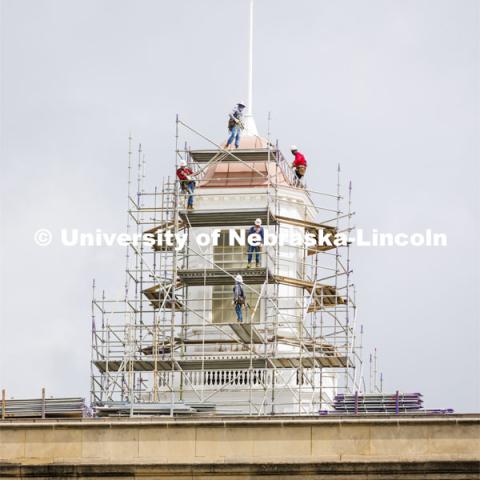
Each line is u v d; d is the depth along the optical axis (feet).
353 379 459.73
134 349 457.68
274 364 448.65
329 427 345.92
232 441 347.56
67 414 394.93
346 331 463.01
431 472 341.41
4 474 349.20
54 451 350.84
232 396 451.94
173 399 420.36
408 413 371.15
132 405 404.77
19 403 395.34
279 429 346.74
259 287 465.47
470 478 340.80
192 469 345.72
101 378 455.63
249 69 488.02
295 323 459.32
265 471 344.49
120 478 347.36
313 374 448.24
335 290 471.62
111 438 350.23
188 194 462.60
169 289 467.93
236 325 446.60
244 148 472.85
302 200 472.44
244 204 468.34
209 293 467.93
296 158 480.23
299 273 472.03
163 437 349.00
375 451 344.49
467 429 343.46
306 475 343.67
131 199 469.98
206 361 449.89
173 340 452.76
